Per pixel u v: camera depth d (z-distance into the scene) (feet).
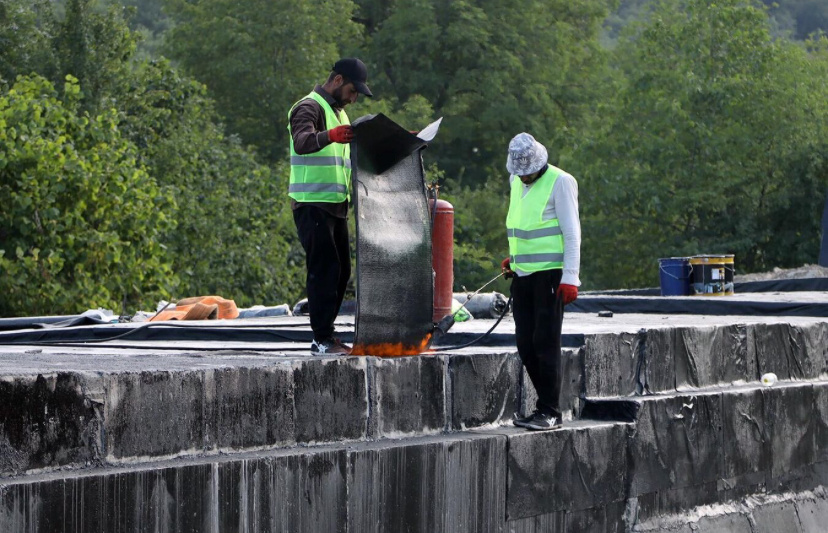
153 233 138.72
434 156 344.49
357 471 40.19
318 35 309.01
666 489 54.24
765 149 227.20
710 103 224.74
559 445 48.39
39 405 32.78
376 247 44.98
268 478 37.32
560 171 46.42
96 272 129.90
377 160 46.19
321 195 46.96
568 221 45.83
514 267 47.21
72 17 203.92
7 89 186.39
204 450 37.14
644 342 56.70
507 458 46.01
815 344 71.97
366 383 42.80
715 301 88.43
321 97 47.26
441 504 43.34
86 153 136.77
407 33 329.72
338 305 49.42
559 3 360.89
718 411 57.98
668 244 228.63
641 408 52.54
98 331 66.85
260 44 309.01
